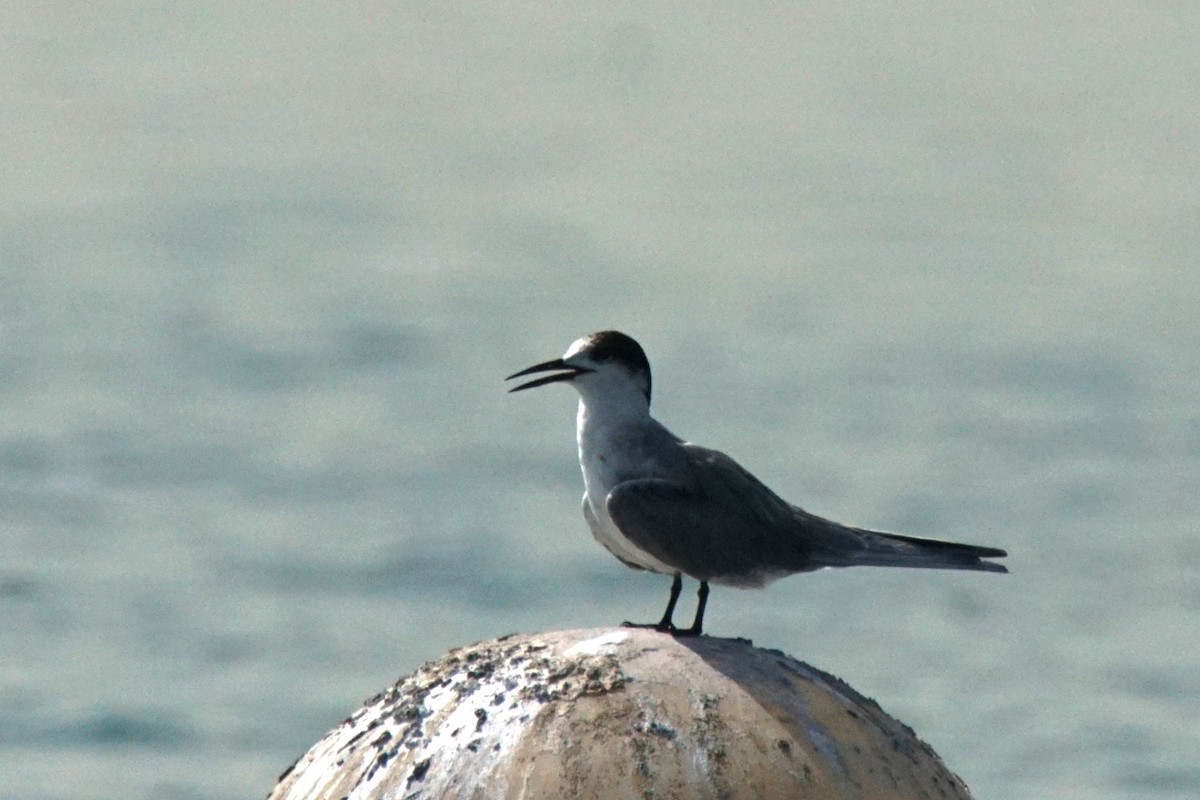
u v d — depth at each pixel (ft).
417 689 24.39
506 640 25.14
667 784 22.50
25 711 78.18
